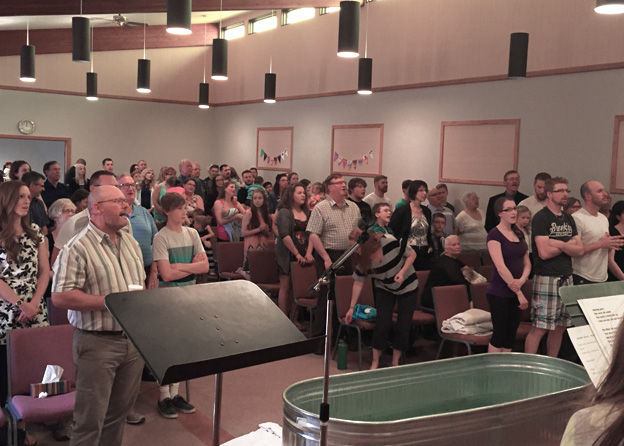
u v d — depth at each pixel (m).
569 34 7.30
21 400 3.31
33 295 3.73
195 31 14.41
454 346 5.29
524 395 2.99
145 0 8.76
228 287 2.00
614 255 5.45
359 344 5.20
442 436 2.23
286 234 6.14
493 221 7.54
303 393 2.52
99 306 2.88
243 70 13.53
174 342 1.74
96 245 3.01
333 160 11.02
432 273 5.65
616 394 1.03
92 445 2.94
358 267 4.95
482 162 8.42
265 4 9.85
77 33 7.68
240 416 4.26
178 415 4.23
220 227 8.02
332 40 10.95
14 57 12.68
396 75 9.65
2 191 3.64
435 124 9.09
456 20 8.66
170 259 4.07
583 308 1.91
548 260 4.64
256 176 11.61
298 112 11.89
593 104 7.12
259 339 1.84
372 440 2.13
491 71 8.21
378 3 9.94
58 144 13.98
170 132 14.45
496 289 4.52
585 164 7.23
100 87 13.62
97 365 2.92
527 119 7.84
